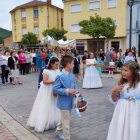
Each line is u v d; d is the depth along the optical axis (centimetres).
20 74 1331
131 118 234
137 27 2236
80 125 401
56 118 380
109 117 446
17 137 350
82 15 2547
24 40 2680
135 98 237
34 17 3084
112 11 2339
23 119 445
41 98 377
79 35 2609
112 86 840
